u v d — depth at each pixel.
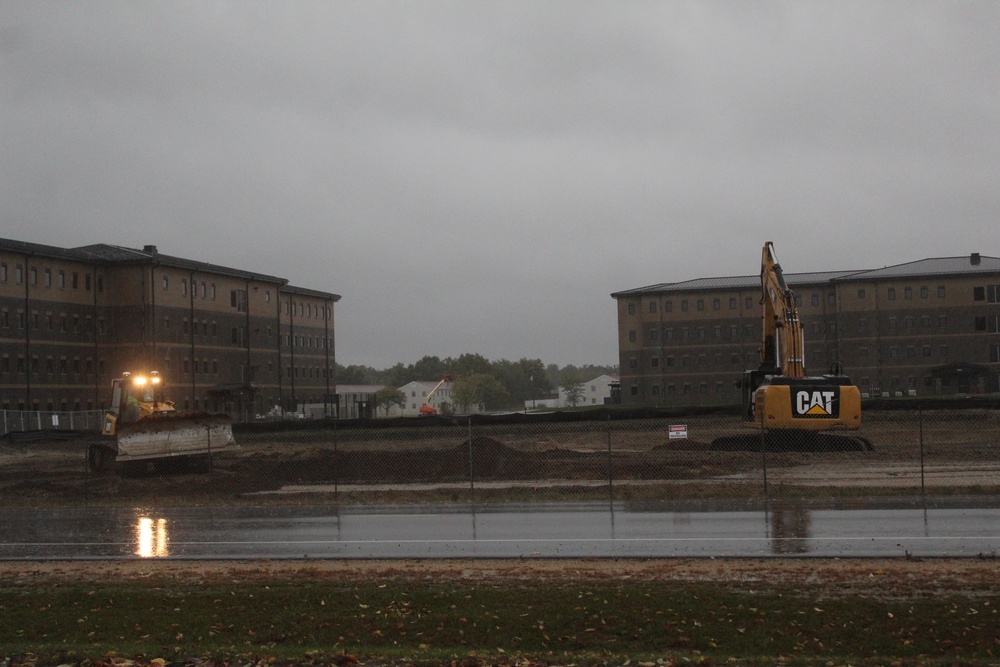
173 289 88.38
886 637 11.74
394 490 29.11
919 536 18.69
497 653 11.45
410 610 13.57
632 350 108.31
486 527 21.20
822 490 26.31
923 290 100.88
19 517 25.44
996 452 37.44
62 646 12.12
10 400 76.06
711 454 37.66
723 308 106.31
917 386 100.50
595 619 12.80
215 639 12.51
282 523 22.80
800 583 14.62
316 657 11.24
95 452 39.09
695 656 11.11
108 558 18.41
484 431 55.91
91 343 84.44
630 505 24.52
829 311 103.75
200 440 35.44
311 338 115.31
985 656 10.96
